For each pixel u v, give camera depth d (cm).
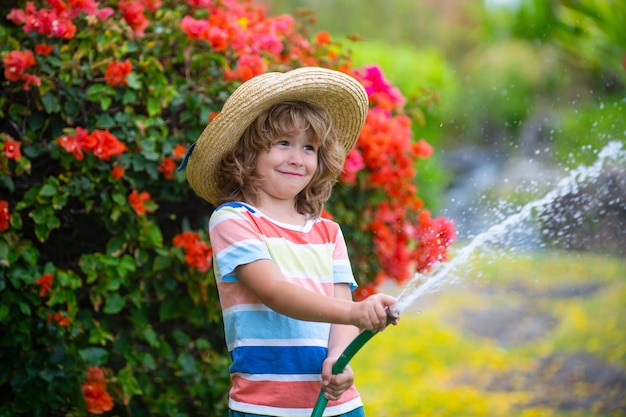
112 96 463
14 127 453
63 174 453
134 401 478
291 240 346
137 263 461
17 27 463
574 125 1482
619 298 1006
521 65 1814
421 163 1332
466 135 1780
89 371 454
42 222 440
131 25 473
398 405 742
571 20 1406
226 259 330
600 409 740
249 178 352
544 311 1001
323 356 338
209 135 356
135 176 466
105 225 457
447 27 2067
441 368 844
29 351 445
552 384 796
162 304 477
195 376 482
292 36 552
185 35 482
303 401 330
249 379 330
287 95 352
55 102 445
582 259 1087
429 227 549
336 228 368
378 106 554
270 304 321
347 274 357
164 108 485
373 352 895
